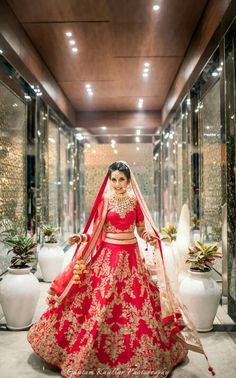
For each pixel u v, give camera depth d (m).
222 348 2.62
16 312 2.91
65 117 7.38
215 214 4.29
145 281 2.37
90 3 3.77
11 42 3.82
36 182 5.15
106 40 4.67
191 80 4.92
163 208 8.85
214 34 3.50
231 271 3.33
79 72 5.86
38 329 2.34
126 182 2.53
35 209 5.11
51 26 4.25
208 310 2.90
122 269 2.32
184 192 5.96
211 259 3.04
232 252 3.33
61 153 7.81
